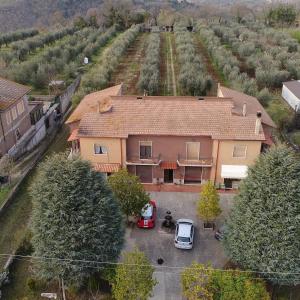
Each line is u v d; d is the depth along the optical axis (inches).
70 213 999.0
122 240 1107.9
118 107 1637.6
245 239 1046.4
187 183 1675.7
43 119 2311.8
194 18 6678.2
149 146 1584.6
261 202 1022.4
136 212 1354.6
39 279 1145.4
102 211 1036.5
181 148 1581.0
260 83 2871.6
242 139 1510.8
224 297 978.7
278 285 1133.1
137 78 3139.8
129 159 1610.5
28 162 1902.1
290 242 1001.5
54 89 2896.2
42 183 1011.9
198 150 1583.4
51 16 6574.8
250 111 1684.3
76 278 1033.5
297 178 1004.6
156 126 1560.0
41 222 1003.9
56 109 2529.5
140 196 1346.0
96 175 1059.3
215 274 1018.1
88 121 1594.5
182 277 1031.6
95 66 3565.5
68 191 995.9
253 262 1032.2
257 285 992.9
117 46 3988.7
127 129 1557.6
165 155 1600.6
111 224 1062.4
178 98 1668.3
